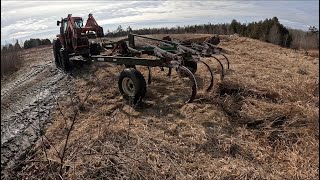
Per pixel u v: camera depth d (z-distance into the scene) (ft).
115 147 14.49
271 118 16.85
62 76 30.66
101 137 15.34
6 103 26.78
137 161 13.17
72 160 13.62
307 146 14.47
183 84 22.63
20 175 14.64
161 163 13.21
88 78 27.71
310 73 27.76
